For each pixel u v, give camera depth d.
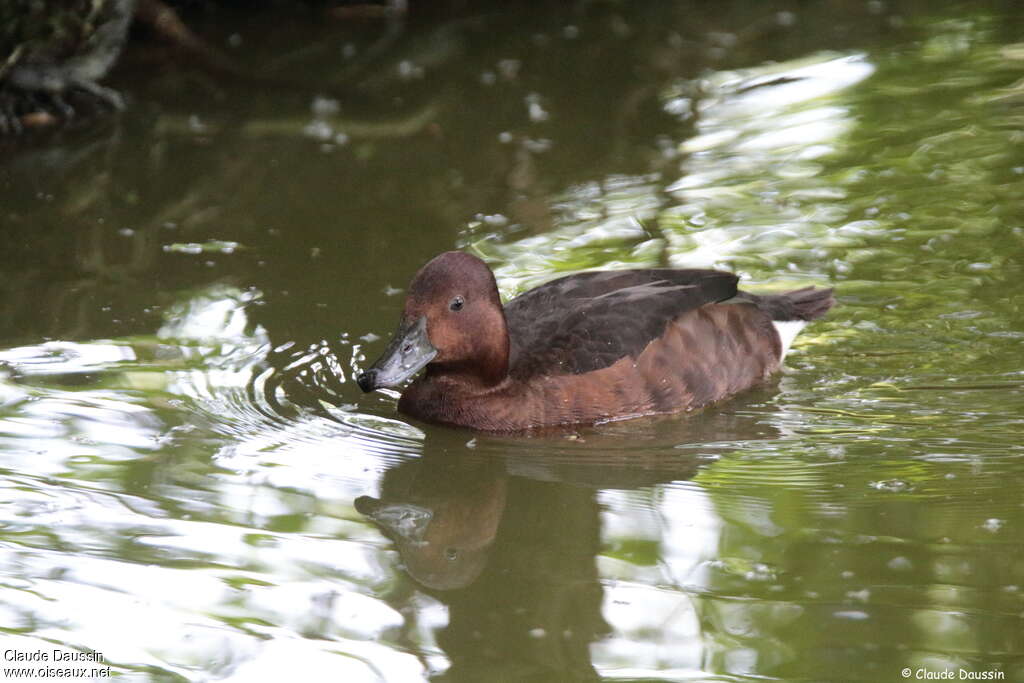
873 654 6.76
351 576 7.70
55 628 7.08
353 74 17.30
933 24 18.33
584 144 14.83
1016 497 8.37
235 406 9.86
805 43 17.88
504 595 7.51
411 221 13.04
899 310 11.05
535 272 11.80
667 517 8.37
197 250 12.52
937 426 9.45
